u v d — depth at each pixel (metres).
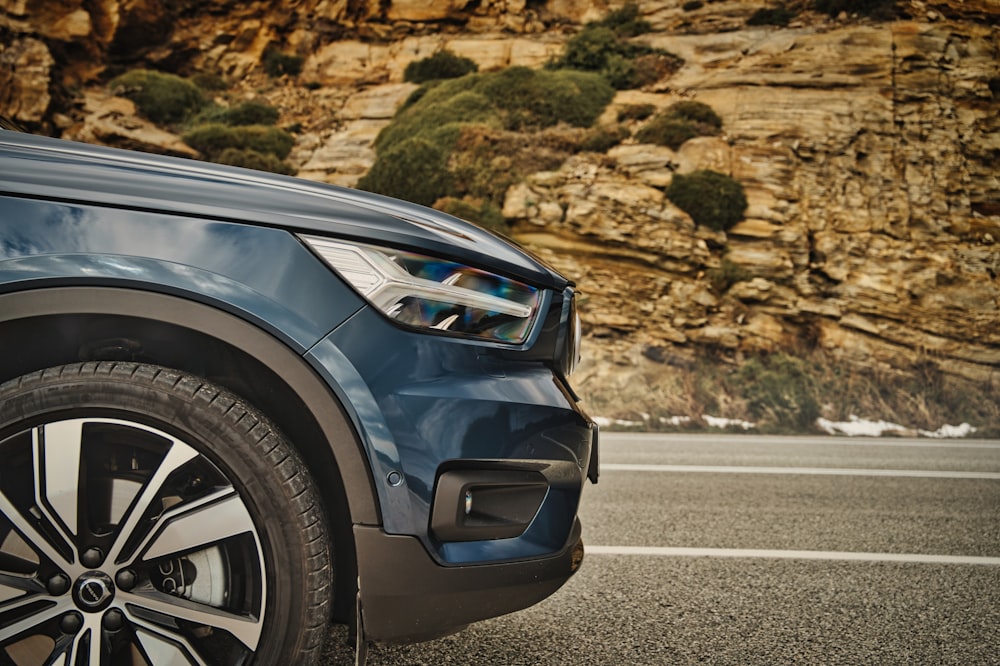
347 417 1.53
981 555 3.64
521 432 1.64
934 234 14.56
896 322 13.77
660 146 14.88
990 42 16.36
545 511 1.71
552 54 18.75
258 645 1.51
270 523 1.52
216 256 1.53
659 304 13.47
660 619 2.65
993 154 15.31
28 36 17.53
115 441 1.50
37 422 1.46
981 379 13.20
